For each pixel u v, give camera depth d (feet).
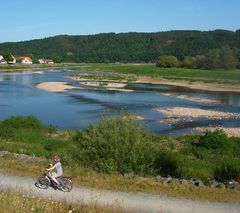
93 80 401.29
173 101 242.58
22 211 40.04
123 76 462.60
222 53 547.49
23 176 65.16
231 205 54.39
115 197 56.08
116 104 220.84
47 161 75.46
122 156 68.69
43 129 127.24
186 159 88.38
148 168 69.00
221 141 104.37
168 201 55.11
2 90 288.92
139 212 50.88
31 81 375.04
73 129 148.15
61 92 279.28
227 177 74.54
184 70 514.68
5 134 113.09
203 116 185.26
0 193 48.52
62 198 55.26
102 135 70.54
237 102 244.63
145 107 210.79
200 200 55.83
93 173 66.33
